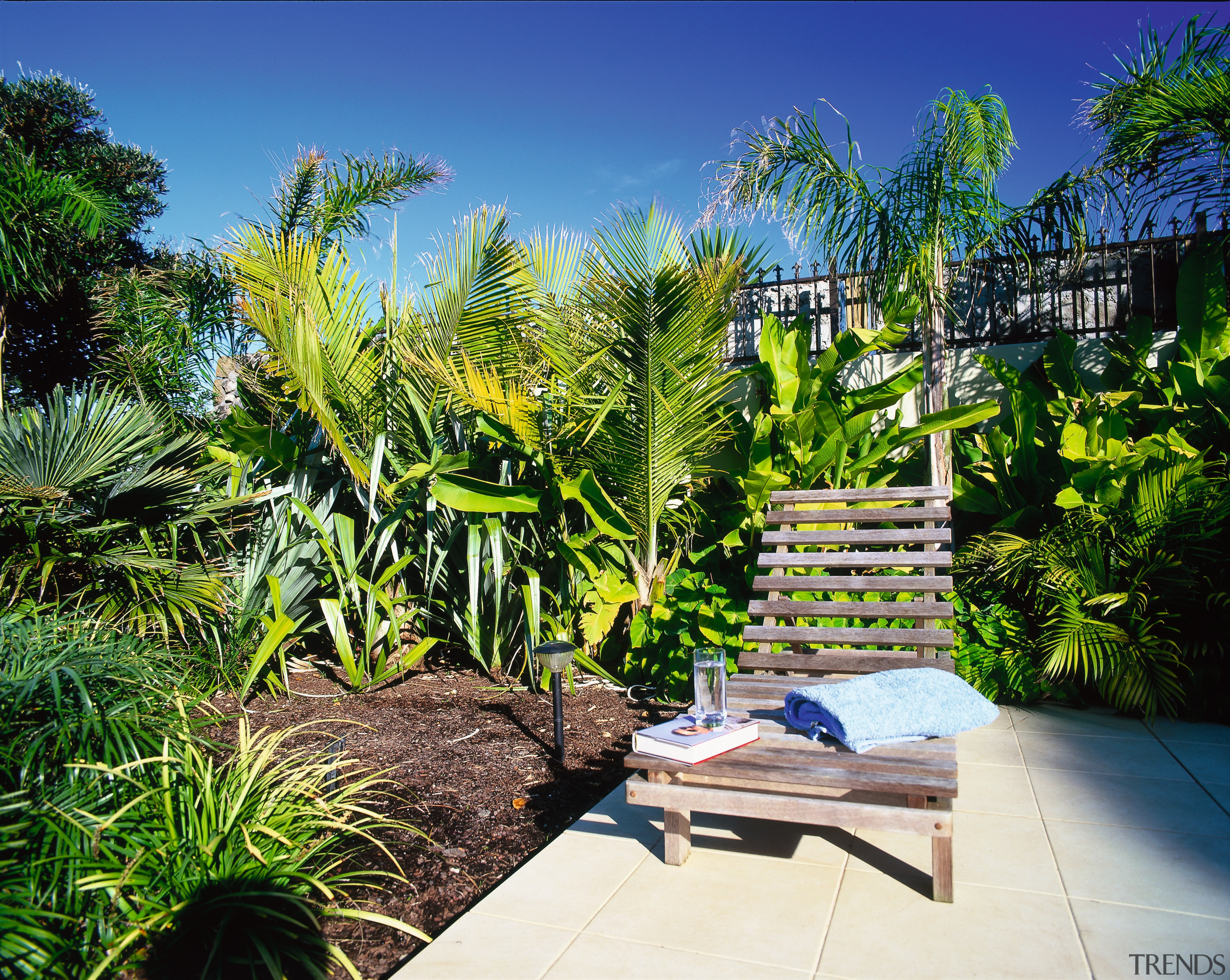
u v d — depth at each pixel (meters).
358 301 5.33
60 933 1.98
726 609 4.89
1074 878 2.48
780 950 2.11
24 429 4.30
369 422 5.54
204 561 4.78
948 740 2.64
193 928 2.15
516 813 3.24
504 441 5.32
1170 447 4.73
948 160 5.59
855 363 6.71
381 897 2.54
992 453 5.68
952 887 2.33
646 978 2.00
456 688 5.10
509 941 2.21
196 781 2.47
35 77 10.39
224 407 6.85
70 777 2.24
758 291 7.02
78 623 3.24
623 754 3.93
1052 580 4.62
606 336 4.93
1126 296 6.27
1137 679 4.22
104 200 7.38
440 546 5.41
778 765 2.41
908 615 3.55
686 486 5.89
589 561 5.22
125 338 6.96
